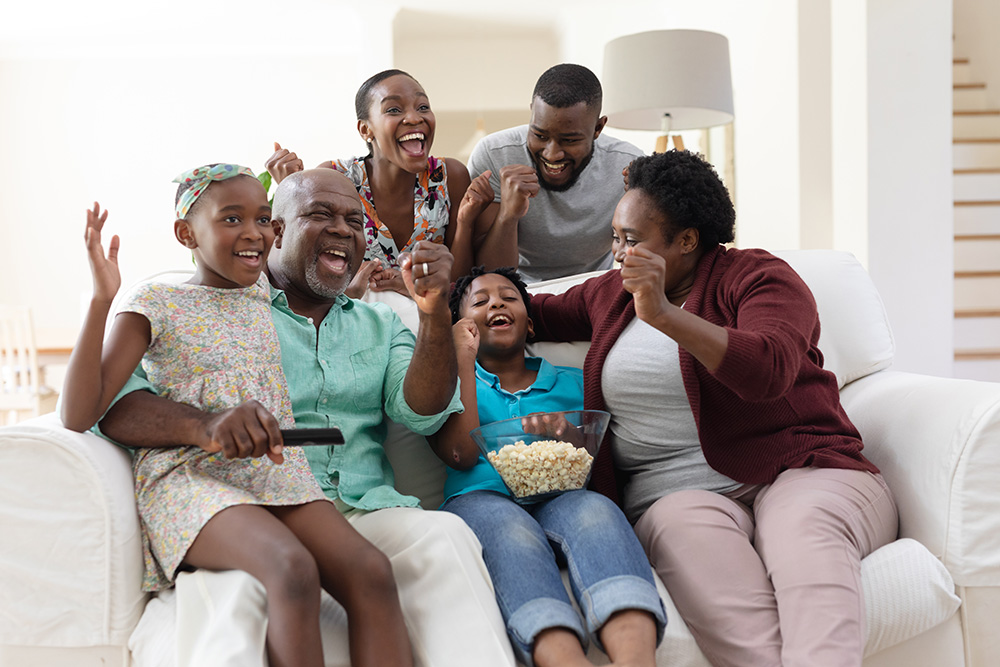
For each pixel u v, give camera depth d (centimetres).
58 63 698
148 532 127
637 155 235
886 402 164
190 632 115
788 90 430
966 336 417
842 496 137
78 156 702
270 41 697
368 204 219
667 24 637
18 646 124
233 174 140
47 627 123
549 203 228
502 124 802
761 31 464
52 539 122
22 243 701
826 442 146
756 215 480
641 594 122
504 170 201
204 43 697
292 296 158
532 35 704
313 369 152
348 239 154
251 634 113
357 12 620
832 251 191
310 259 152
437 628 121
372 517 139
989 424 138
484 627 119
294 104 716
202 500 124
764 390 132
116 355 129
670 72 335
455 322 179
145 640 121
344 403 154
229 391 135
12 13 613
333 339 157
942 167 357
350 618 121
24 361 441
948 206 357
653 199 154
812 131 418
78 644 123
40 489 123
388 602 119
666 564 136
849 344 181
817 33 416
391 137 208
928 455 145
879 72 354
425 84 712
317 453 148
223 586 118
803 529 130
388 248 220
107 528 122
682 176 153
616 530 132
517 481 144
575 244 234
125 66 703
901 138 356
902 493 150
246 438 120
